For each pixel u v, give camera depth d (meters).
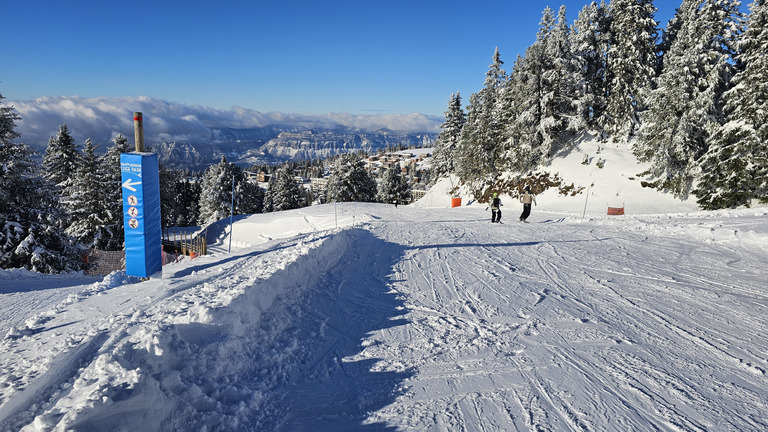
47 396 3.04
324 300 6.29
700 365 4.25
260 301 5.05
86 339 3.95
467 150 44.91
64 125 35.81
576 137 40.16
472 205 42.09
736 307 6.16
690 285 7.39
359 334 5.12
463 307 6.18
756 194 24.62
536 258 9.89
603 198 32.00
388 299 6.59
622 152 36.09
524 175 39.47
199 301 4.56
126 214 7.28
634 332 5.17
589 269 8.73
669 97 28.30
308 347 4.63
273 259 7.60
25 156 20.36
